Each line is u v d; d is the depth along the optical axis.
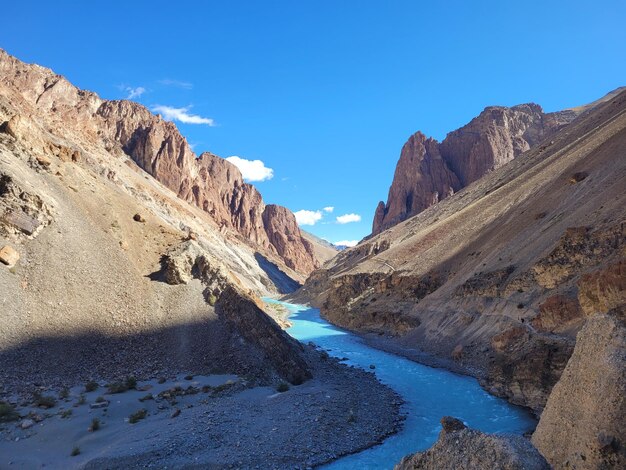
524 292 46.78
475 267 63.81
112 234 46.44
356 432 26.38
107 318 36.69
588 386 13.07
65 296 36.34
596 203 47.91
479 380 39.16
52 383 28.41
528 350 35.38
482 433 10.78
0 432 21.73
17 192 40.00
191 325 38.97
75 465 19.58
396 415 30.25
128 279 41.91
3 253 35.28
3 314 31.52
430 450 12.01
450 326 55.31
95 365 31.83
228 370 34.78
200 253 47.31
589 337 14.18
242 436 24.03
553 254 44.94
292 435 24.77
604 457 11.39
